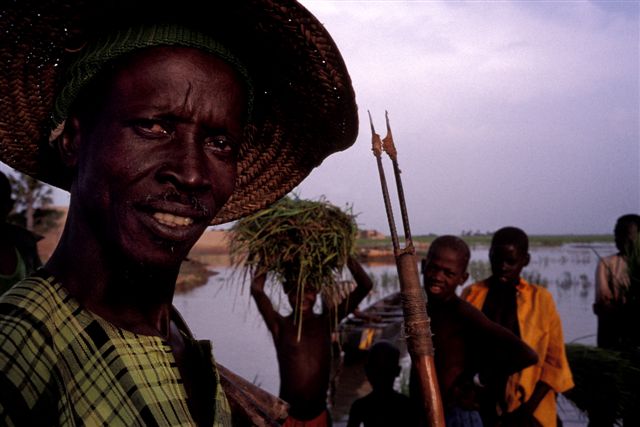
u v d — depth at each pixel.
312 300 4.44
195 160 0.88
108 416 0.78
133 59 0.87
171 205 0.86
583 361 5.06
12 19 0.94
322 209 4.28
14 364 0.71
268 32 1.03
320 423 4.35
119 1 0.89
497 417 4.22
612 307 5.42
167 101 0.86
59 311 0.80
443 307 3.93
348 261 4.49
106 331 0.83
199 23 0.93
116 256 0.87
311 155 1.31
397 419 4.46
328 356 4.47
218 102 0.91
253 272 4.49
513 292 4.62
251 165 1.33
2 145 1.07
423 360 1.31
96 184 0.86
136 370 0.84
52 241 27.44
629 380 4.98
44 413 0.72
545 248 97.00
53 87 1.03
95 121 0.88
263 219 4.26
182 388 0.91
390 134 1.40
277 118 1.28
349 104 1.15
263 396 1.38
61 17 0.94
